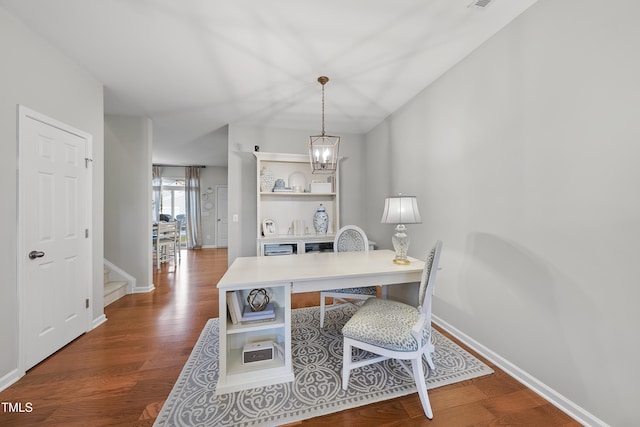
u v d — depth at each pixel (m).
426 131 2.60
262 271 1.76
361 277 1.75
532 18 1.58
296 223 3.79
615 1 1.21
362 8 1.61
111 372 1.73
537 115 1.56
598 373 1.28
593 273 1.29
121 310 2.86
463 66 2.13
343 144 4.09
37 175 1.82
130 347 2.06
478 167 1.98
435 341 2.14
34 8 1.59
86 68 2.26
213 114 3.34
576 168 1.36
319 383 1.61
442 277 2.35
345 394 1.51
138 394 1.52
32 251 1.77
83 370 1.75
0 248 1.58
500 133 1.80
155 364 1.82
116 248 3.43
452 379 1.66
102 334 2.28
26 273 1.72
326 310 2.67
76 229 2.19
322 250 3.76
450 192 2.27
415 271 1.85
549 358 1.49
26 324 1.72
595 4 1.28
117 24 1.73
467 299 2.08
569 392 1.39
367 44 1.95
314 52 2.04
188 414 1.37
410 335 1.42
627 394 1.18
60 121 2.02
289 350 1.63
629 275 1.17
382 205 3.55
